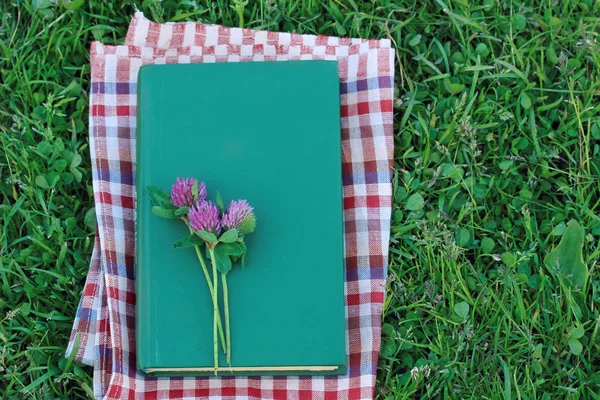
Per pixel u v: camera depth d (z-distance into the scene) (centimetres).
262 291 114
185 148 117
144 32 130
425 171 132
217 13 138
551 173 132
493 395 125
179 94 119
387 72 127
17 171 130
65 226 130
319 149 117
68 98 134
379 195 124
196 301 114
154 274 115
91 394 123
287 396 122
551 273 129
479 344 128
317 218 116
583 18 136
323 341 114
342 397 121
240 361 114
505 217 133
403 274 129
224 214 109
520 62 135
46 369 127
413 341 128
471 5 137
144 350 114
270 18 136
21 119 133
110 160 125
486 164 134
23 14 137
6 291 128
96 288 123
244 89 119
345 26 137
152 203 116
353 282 124
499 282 129
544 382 127
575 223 128
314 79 119
